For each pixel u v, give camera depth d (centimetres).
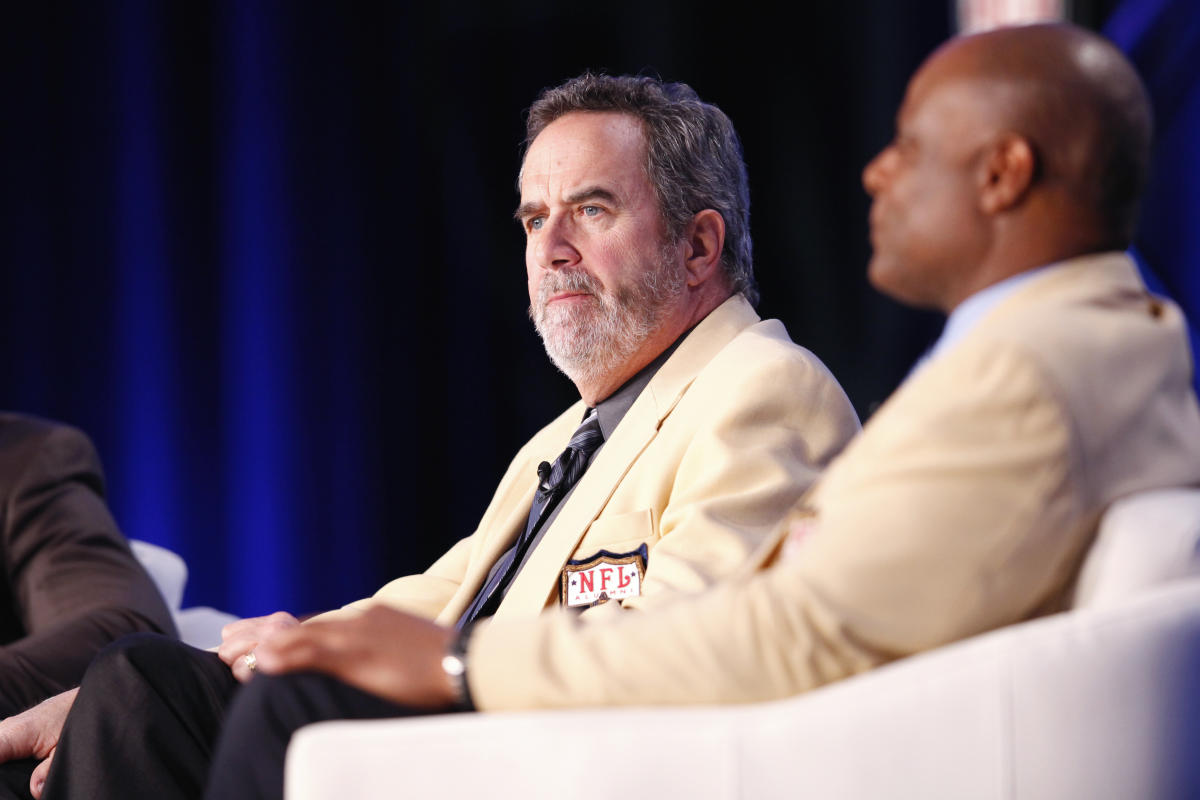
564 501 682
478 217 1670
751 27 1520
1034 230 445
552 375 1669
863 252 1503
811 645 412
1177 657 399
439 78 1661
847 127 1501
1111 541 411
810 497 459
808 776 399
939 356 460
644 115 734
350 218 1695
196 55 1703
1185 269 1395
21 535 909
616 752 409
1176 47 1388
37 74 1681
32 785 607
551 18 1605
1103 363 414
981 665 394
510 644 447
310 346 1703
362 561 1705
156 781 555
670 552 593
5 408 1680
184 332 1709
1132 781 393
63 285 1697
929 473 404
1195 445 438
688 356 698
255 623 638
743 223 765
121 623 844
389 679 457
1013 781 389
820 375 655
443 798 418
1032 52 445
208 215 1711
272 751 460
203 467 1716
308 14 1686
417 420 1705
